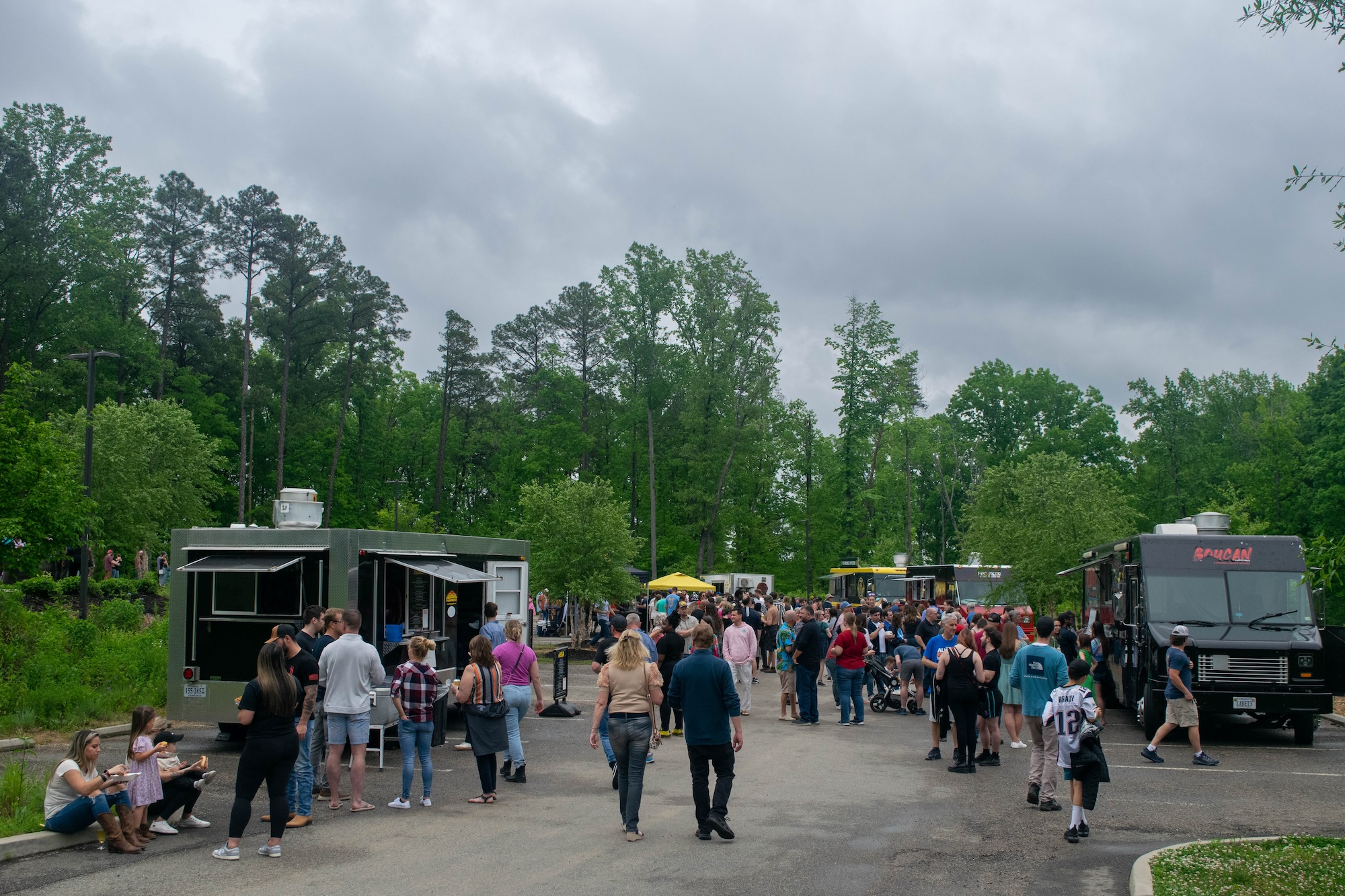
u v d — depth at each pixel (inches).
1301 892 286.7
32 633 748.0
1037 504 1302.9
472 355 2637.8
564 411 2561.5
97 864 322.7
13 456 697.6
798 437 2669.8
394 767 518.0
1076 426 2795.3
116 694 651.5
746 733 650.8
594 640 1283.2
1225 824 393.7
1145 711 651.5
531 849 341.1
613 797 437.1
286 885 297.6
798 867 319.3
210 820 389.1
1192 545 680.4
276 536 557.3
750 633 748.0
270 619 558.6
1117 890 298.8
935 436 2849.4
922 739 627.5
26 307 1882.4
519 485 2544.3
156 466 1582.2
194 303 2277.3
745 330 2340.1
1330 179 324.8
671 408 2513.5
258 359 2388.0
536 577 1263.5
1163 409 2709.2
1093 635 834.8
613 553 1263.5
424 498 2938.0
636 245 2367.1
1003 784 476.1
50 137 1931.6
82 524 749.9
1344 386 1939.0
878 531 2815.0
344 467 2728.8
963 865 325.1
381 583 571.2
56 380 1811.0
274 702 331.0
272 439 2522.1
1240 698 617.3
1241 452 2716.5
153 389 2256.4
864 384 2512.3
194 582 566.3
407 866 318.0
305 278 2258.9
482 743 421.4
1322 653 622.5
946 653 521.0
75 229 1886.1
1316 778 506.6
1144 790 469.7
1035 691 424.8
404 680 414.0
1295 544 673.6
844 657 697.6
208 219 2247.8
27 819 354.6
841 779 484.7
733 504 2522.1
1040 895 293.4
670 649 629.9
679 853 336.5
